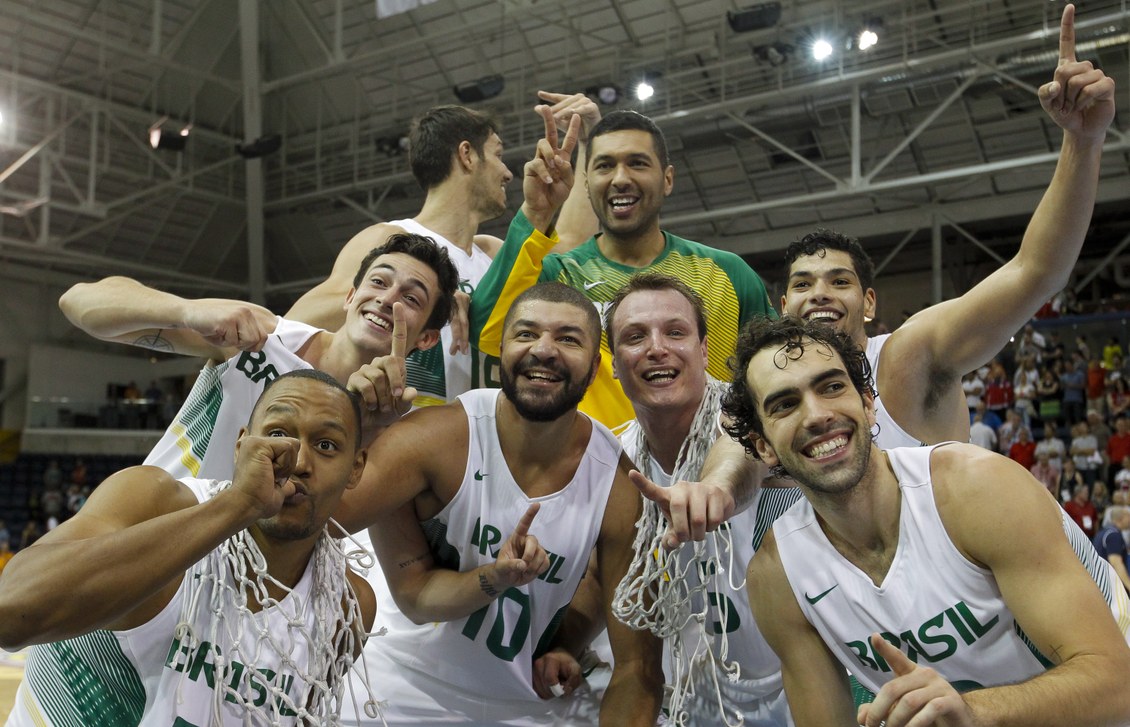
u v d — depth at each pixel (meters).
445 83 18.22
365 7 17.52
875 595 2.63
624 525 3.19
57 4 16.78
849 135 15.93
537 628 3.26
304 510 2.43
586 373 2.92
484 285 3.79
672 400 3.11
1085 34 12.81
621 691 3.16
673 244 4.07
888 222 17.30
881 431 3.53
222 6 18.30
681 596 3.27
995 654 2.57
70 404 20.84
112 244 20.70
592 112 4.58
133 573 2.08
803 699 2.75
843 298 3.61
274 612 2.53
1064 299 15.32
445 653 3.36
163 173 20.14
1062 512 2.88
